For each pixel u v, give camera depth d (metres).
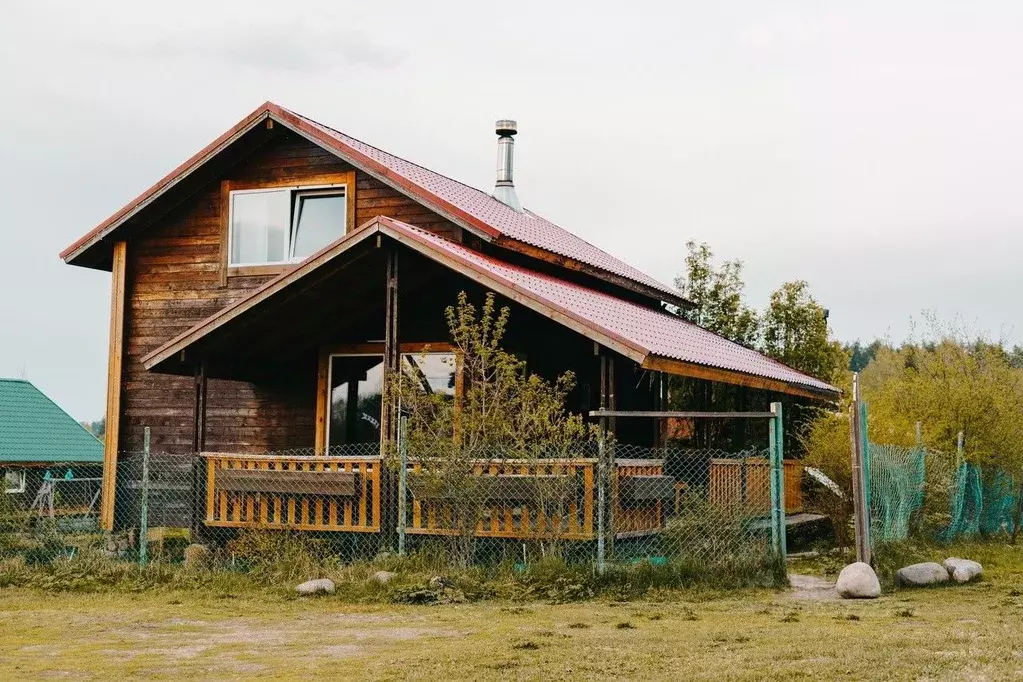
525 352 16.95
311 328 16.84
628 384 18.75
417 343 16.92
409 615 10.60
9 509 14.97
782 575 12.16
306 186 18.52
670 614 10.34
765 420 22.12
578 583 11.48
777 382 18.59
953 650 8.30
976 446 19.31
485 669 7.91
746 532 12.47
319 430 17.38
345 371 17.45
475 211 18.12
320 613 10.81
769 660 8.01
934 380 20.36
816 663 7.87
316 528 14.09
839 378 30.64
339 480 13.92
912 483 15.96
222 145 18.44
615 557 12.20
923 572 12.38
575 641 8.92
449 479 12.49
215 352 15.91
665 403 19.38
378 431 17.20
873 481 14.16
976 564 13.18
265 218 18.75
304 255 18.52
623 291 22.50
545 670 7.84
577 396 17.45
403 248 14.56
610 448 12.30
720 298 31.16
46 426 31.38
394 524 13.66
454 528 12.73
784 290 30.81
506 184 24.88
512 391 13.08
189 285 18.98
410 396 13.03
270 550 13.64
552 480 12.33
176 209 19.23
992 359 21.48
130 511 18.61
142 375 19.03
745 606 10.80
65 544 14.70
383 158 19.28
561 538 12.40
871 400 19.67
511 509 12.66
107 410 19.02
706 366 15.25
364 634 9.56
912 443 18.00
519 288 13.62
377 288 16.09
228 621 10.38
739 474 16.48
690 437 19.47
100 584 12.66
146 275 19.27
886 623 9.73
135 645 9.16
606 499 12.20
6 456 29.20
